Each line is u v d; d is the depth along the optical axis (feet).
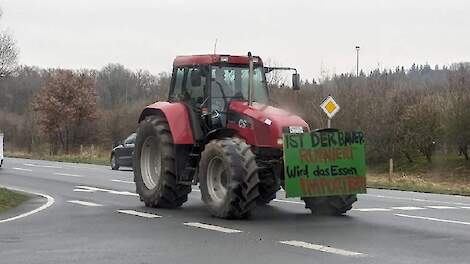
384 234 33.60
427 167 133.28
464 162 131.54
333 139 39.37
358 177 40.01
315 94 117.19
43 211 43.14
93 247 29.81
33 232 34.14
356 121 137.69
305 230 34.81
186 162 44.32
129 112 168.04
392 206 48.08
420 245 30.37
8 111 213.66
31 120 180.34
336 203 40.70
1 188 52.65
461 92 132.98
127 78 226.58
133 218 39.70
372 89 144.05
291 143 38.27
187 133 43.50
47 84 168.76
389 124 138.72
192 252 28.58
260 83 44.57
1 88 221.25
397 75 154.51
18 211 43.16
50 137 168.76
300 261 26.58
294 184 38.24
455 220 39.63
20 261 26.66
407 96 140.46
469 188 79.92
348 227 36.06
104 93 216.54
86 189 59.72
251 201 37.91
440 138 135.13
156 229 35.17
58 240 31.65
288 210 44.11
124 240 31.65
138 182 47.16
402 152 139.33
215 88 43.01
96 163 116.88
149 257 27.53
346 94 137.49
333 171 39.34
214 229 35.09
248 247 29.73
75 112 164.66
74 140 168.86
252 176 37.78
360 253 28.27
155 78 219.82
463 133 129.70
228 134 41.52
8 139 185.47
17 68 172.96
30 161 119.24
